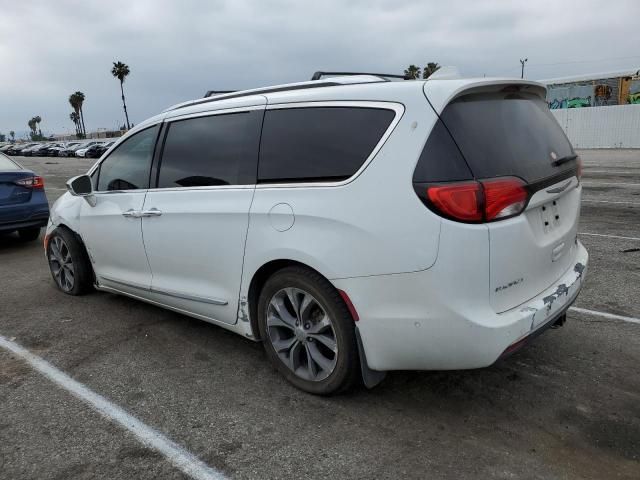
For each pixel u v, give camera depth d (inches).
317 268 118.3
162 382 141.3
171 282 161.6
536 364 143.6
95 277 202.5
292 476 102.7
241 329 143.3
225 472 104.4
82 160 1830.7
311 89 130.1
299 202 122.1
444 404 126.0
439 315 105.7
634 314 175.8
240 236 134.7
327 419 121.3
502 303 108.9
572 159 136.3
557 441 110.6
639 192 450.3
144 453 111.0
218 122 147.7
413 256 105.8
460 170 104.4
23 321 190.1
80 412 127.5
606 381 133.8
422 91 110.8
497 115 117.2
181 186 154.1
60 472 105.7
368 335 115.1
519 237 109.2
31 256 297.0
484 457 106.2
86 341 169.9
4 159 317.1
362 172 113.4
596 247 263.7
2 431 120.3
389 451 109.0
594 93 1338.6
